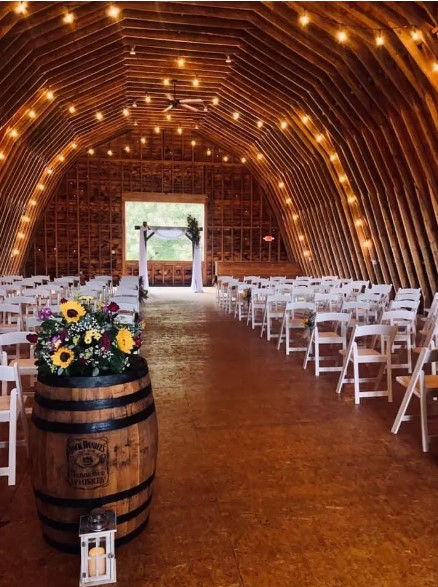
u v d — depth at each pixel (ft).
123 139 55.42
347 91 29.07
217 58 32.68
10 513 8.10
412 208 29.73
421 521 7.84
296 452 10.47
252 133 46.47
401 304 19.12
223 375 16.79
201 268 57.41
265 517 7.94
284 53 28.73
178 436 11.33
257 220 59.06
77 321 7.30
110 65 32.12
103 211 55.77
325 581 6.42
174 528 7.63
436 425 12.00
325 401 13.94
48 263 54.75
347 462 9.98
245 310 34.01
